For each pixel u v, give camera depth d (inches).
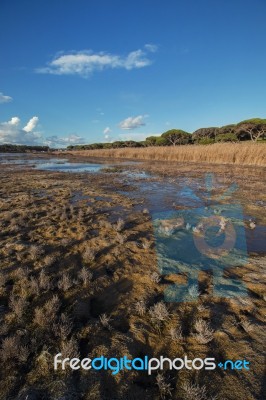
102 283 173.3
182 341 126.3
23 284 169.5
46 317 135.6
